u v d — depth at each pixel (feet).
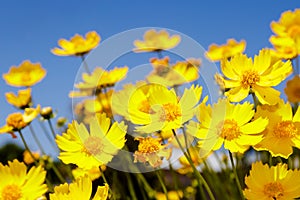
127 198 2.16
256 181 1.50
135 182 2.37
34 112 2.20
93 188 2.01
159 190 2.46
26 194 1.58
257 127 1.51
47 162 2.28
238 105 1.54
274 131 1.56
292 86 2.02
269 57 1.57
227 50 2.59
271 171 1.51
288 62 1.57
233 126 1.51
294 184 1.49
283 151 1.54
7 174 1.60
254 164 1.51
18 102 2.37
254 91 1.55
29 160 2.33
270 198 1.49
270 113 1.58
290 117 1.58
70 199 1.36
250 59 1.58
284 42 2.28
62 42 2.38
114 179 2.06
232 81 1.57
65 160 1.54
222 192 2.18
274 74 1.56
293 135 1.56
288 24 2.35
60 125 2.38
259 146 1.54
